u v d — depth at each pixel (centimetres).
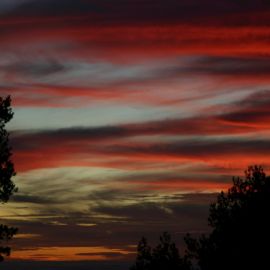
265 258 6109
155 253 7038
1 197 6625
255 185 6309
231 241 6259
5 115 6688
